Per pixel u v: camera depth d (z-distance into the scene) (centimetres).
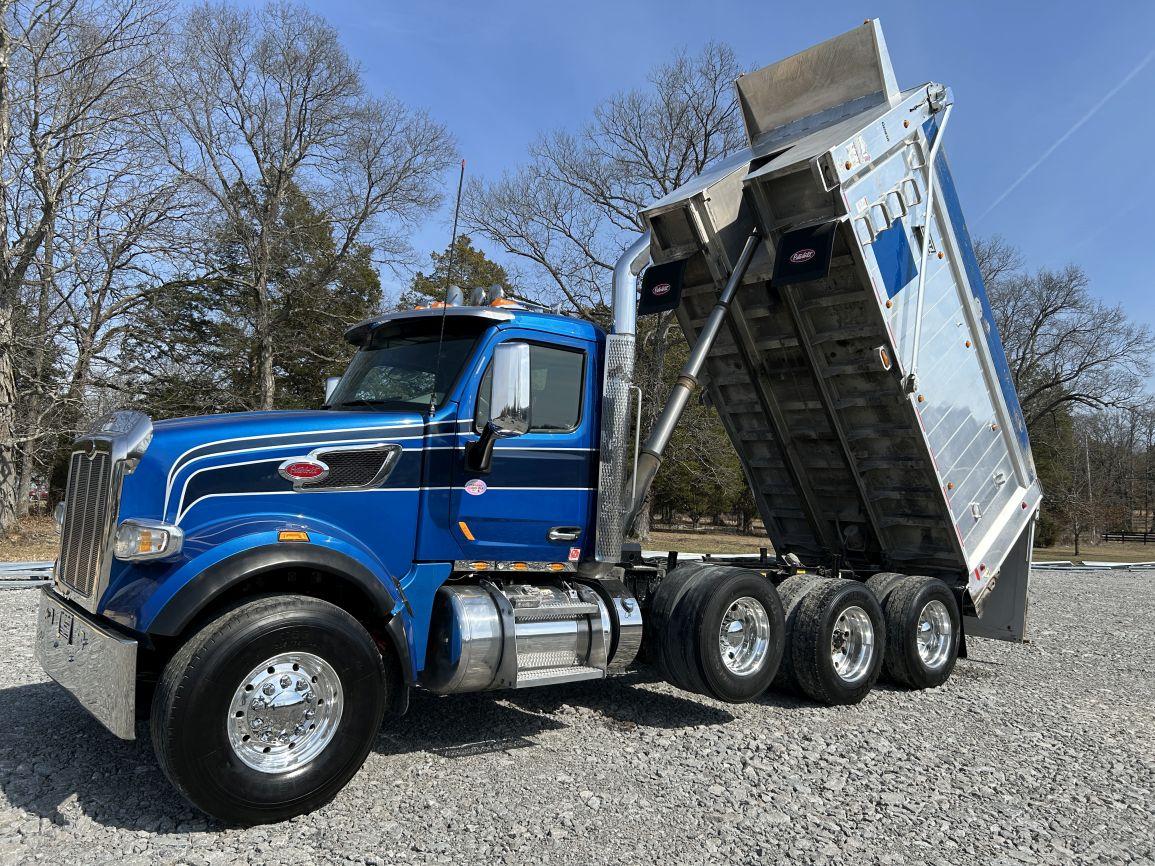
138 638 396
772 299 679
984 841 400
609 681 709
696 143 2941
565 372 552
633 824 399
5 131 1942
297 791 385
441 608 487
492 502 507
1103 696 736
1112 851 395
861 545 796
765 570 724
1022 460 826
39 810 389
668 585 595
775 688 704
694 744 531
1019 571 838
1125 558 3794
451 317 519
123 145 2167
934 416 711
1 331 1988
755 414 785
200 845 358
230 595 415
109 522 402
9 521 2000
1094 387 4219
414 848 362
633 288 586
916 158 673
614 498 549
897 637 702
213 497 420
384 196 2862
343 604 456
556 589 542
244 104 2708
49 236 2105
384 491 467
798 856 373
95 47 2086
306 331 2983
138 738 493
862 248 615
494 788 439
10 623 820
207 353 2877
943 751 542
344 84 2731
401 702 454
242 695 378
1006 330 4425
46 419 2228
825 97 697
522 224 2991
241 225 2662
